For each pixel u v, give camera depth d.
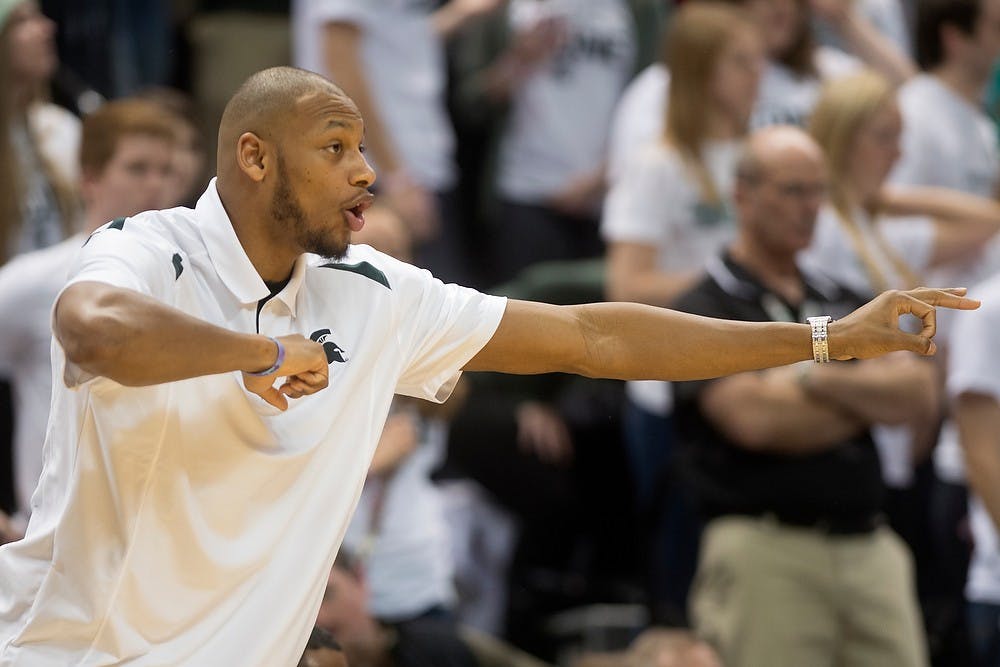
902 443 21.55
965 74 24.17
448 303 10.79
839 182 20.95
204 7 25.05
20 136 19.50
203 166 23.30
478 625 21.80
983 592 19.08
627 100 23.59
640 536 22.23
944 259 22.23
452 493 22.20
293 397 8.98
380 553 18.20
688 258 21.09
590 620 20.95
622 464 22.34
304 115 9.73
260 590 9.95
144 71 24.39
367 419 10.31
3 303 16.47
